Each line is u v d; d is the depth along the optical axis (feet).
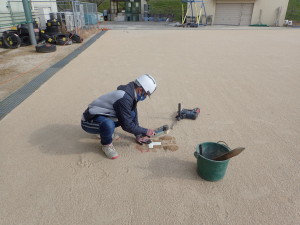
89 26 49.70
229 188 7.57
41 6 42.70
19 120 11.68
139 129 8.53
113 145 9.68
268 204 7.00
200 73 19.54
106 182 7.80
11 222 6.41
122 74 18.97
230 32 49.16
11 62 22.86
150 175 8.11
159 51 28.25
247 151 9.38
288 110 12.92
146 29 53.47
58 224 6.36
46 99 14.12
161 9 89.51
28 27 30.89
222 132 10.72
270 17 64.64
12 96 14.55
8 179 7.89
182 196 7.27
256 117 12.12
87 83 16.89
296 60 24.23
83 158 8.94
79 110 12.74
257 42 35.60
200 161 7.63
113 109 8.38
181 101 13.99
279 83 17.21
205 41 36.37
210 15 67.26
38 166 8.51
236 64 22.57
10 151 9.32
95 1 88.17
